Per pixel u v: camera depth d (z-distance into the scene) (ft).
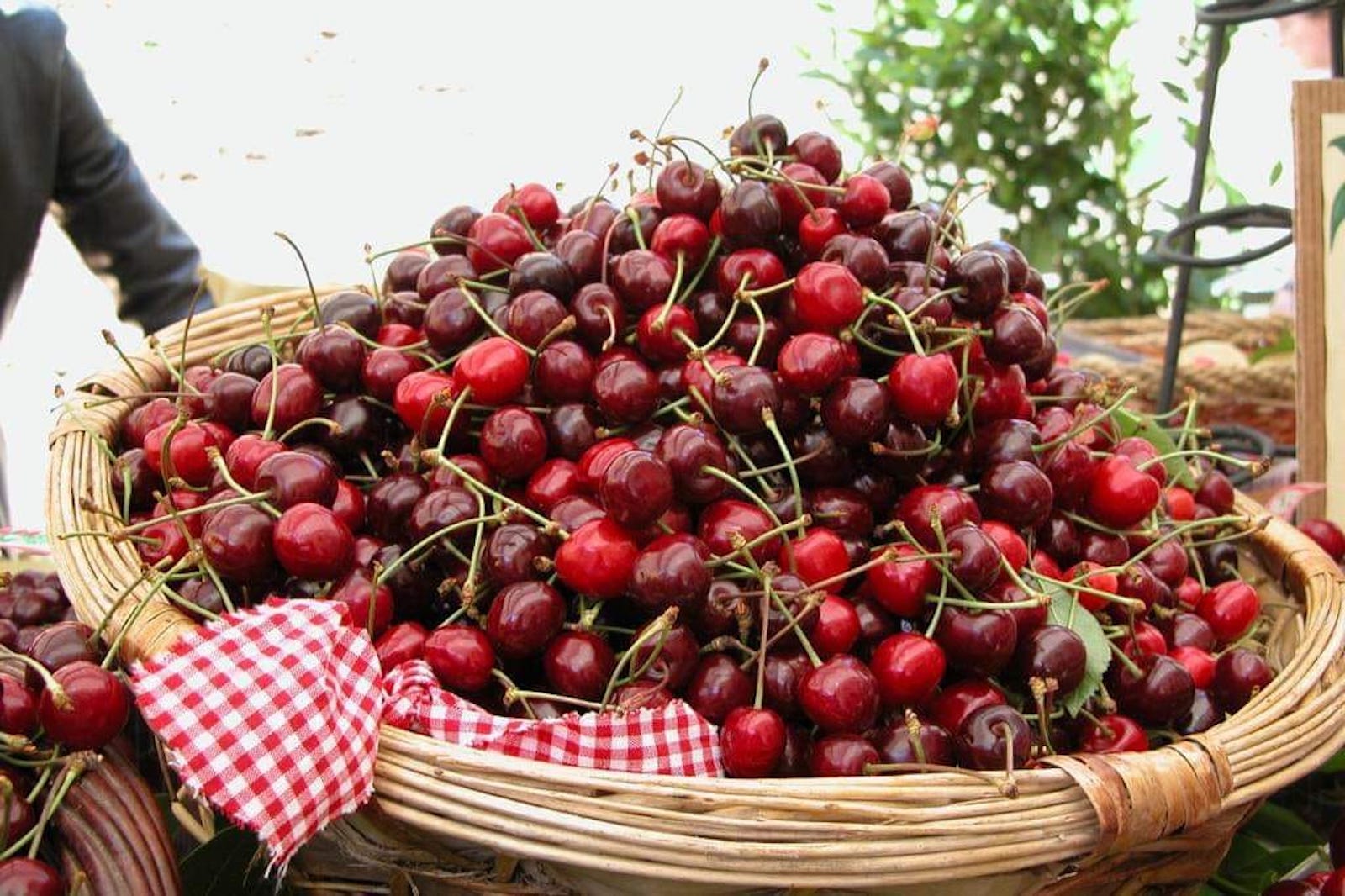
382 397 2.23
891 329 2.16
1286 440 4.09
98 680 1.80
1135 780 1.79
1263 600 2.48
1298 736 1.96
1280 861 2.24
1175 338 3.02
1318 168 2.70
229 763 1.76
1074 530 2.24
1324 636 2.14
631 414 2.10
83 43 5.98
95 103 3.60
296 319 2.49
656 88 7.88
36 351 5.94
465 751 1.78
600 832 1.71
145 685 1.79
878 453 2.09
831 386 2.07
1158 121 6.77
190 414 2.26
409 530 2.05
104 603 1.99
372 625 1.98
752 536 2.00
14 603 2.30
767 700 1.94
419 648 1.98
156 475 2.23
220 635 1.84
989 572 1.96
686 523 2.04
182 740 1.77
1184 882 1.94
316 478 2.02
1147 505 2.21
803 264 2.27
